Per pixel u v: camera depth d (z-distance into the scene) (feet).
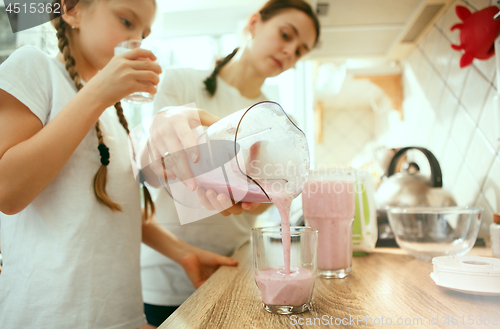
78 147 2.42
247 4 6.72
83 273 2.31
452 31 3.43
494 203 2.92
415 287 1.88
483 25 2.86
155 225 3.30
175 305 3.70
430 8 3.53
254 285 2.03
